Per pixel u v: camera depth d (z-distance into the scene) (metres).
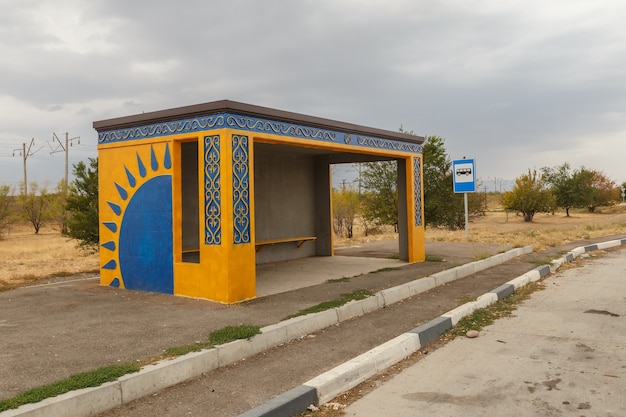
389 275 10.48
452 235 20.42
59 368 4.76
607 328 6.59
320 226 14.73
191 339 5.75
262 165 13.12
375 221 26.41
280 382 4.75
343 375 4.76
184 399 4.34
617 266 12.24
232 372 5.06
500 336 6.42
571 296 8.76
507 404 4.25
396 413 4.16
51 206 36.62
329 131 10.19
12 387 4.25
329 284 9.50
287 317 6.77
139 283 9.16
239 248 8.00
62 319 6.93
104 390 4.09
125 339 5.81
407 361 5.59
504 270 11.67
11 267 13.55
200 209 8.20
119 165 9.45
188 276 8.39
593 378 4.79
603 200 54.75
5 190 35.22
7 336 6.02
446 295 9.02
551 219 44.38
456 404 4.30
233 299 7.84
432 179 24.36
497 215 54.03
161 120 8.71
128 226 9.31
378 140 11.72
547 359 5.42
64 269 12.97
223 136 7.84
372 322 7.13
